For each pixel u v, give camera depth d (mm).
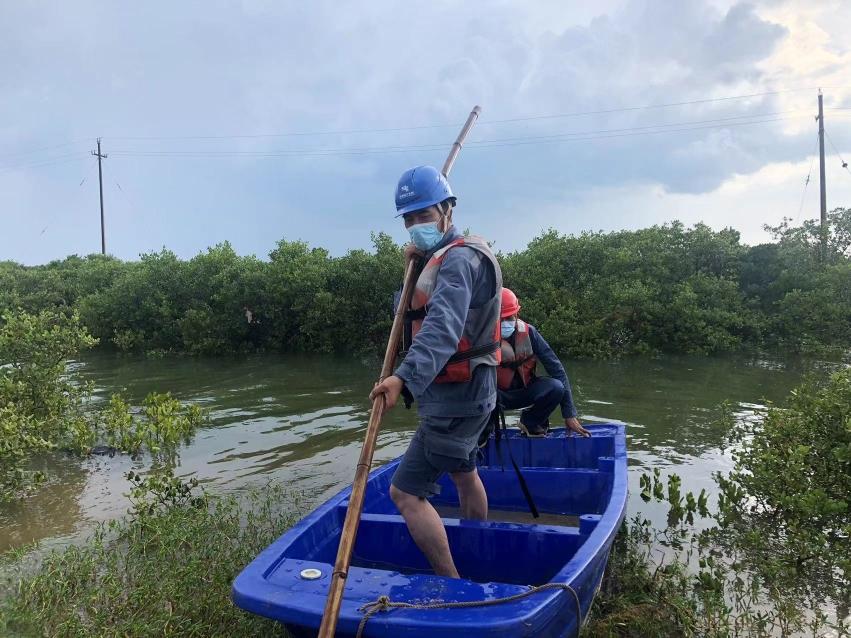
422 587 2309
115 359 12641
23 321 6629
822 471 4277
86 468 5422
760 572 3406
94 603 3051
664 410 7074
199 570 3326
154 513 4312
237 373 10539
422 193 2650
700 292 12438
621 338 12000
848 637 2795
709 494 4551
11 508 4527
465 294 2424
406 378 2256
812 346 11383
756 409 7090
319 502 4488
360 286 13375
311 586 2342
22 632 2818
